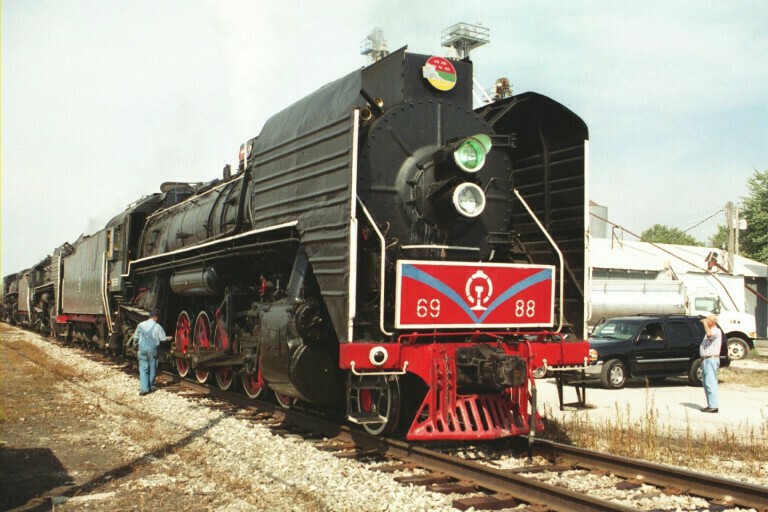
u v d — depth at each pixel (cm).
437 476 607
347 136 681
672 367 1518
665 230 7212
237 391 1150
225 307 1061
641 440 802
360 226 709
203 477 622
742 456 748
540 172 859
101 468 668
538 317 757
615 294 2356
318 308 731
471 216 705
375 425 763
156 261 1380
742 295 3195
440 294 686
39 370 1511
